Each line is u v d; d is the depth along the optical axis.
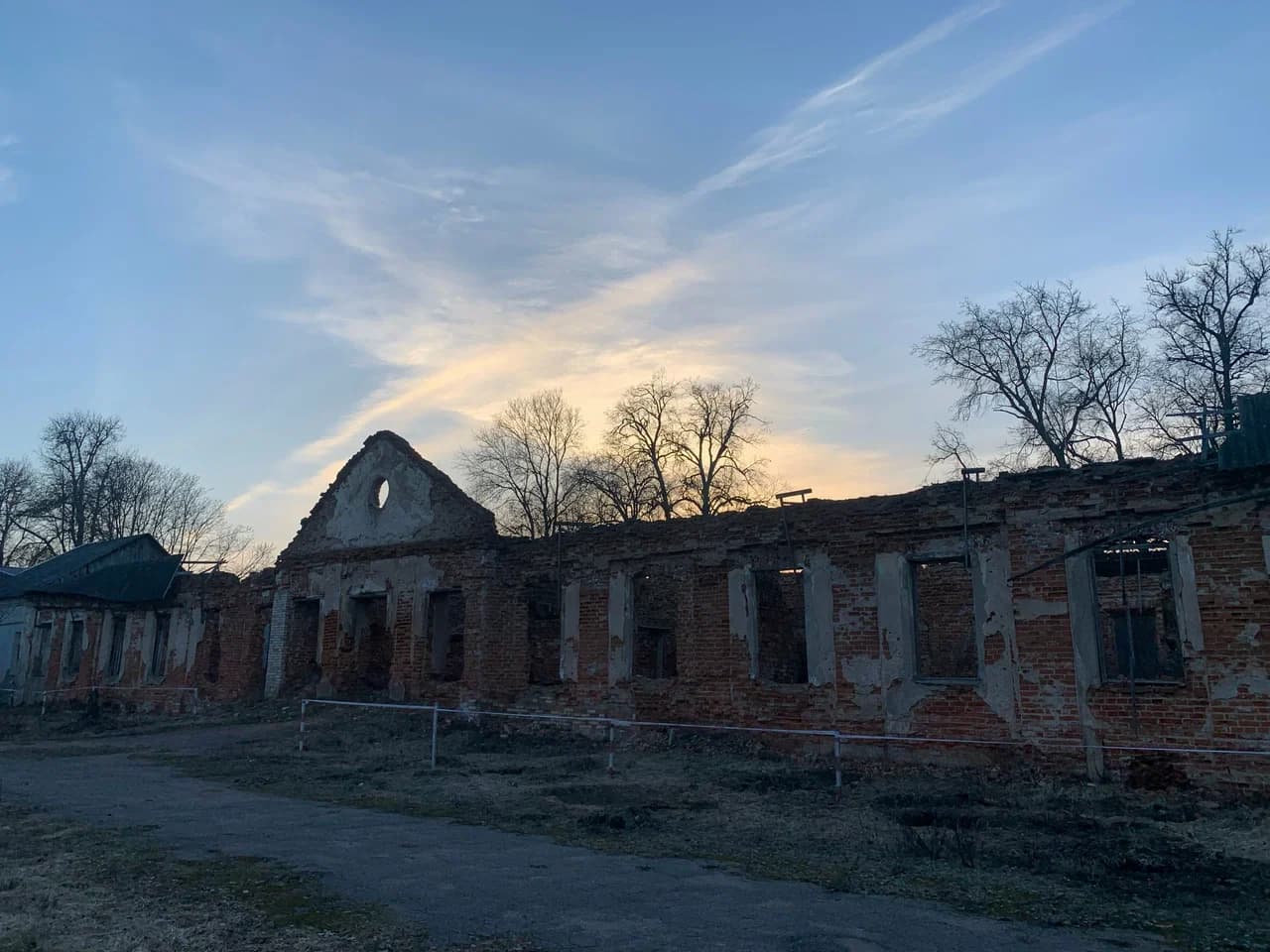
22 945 6.05
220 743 19.66
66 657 34.56
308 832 10.02
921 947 6.16
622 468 47.03
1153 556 19.11
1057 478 13.95
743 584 17.34
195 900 7.15
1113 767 12.86
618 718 18.80
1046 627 13.70
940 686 14.61
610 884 7.81
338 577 25.09
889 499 15.66
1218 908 7.12
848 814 11.20
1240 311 32.41
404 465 24.38
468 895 7.38
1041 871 8.33
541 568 21.06
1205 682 12.33
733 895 7.45
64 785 13.73
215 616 29.86
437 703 21.88
